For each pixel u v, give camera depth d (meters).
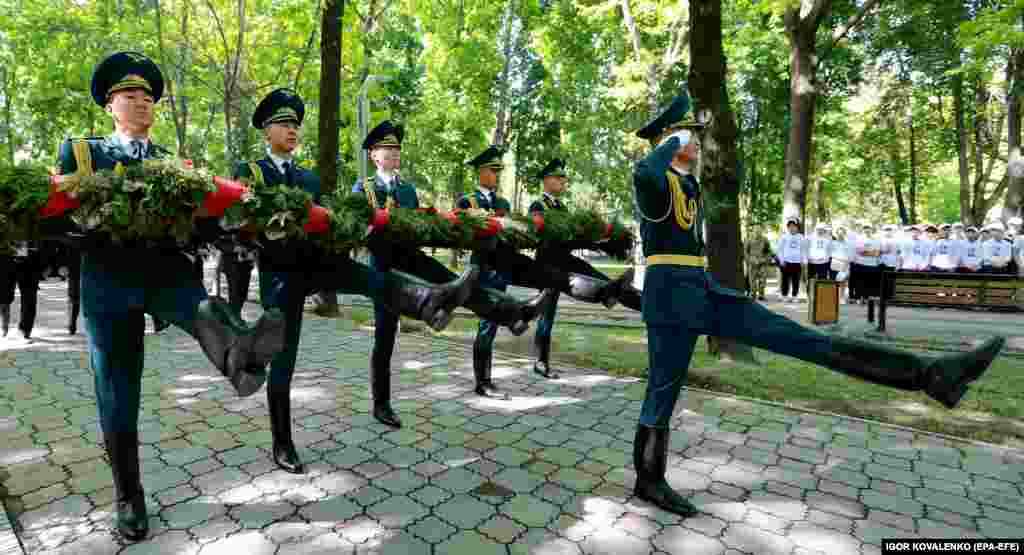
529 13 18.11
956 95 18.61
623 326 8.30
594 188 25.27
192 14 12.78
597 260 23.23
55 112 15.78
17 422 3.81
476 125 20.59
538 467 3.27
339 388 4.84
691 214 2.71
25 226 1.96
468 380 5.21
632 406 4.45
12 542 2.34
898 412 4.26
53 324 7.62
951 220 33.03
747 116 21.00
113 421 2.39
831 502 2.87
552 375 5.35
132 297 2.28
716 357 5.95
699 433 3.86
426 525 2.59
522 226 3.83
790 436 3.81
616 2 15.78
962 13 15.02
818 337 2.43
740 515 2.72
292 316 3.06
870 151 22.25
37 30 12.56
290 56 13.09
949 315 9.61
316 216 2.53
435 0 16.08
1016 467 3.32
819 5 12.39
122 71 2.41
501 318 2.81
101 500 2.75
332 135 9.16
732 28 16.17
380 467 3.24
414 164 24.45
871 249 11.48
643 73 15.59
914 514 2.75
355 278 2.74
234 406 4.26
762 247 12.65
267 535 2.48
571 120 23.12
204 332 2.06
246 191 2.31
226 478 3.04
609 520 2.66
